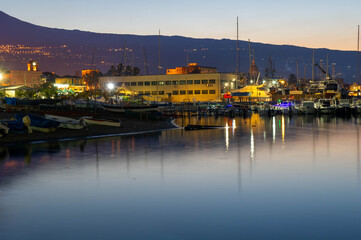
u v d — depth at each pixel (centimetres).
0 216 1488
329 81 12144
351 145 3641
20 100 8031
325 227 1354
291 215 1487
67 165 2566
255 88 11762
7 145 3553
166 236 1280
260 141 3978
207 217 1470
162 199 1723
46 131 4303
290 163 2647
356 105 10112
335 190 1878
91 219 1449
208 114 9606
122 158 2862
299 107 9562
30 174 2270
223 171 2361
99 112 7975
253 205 1622
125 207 1603
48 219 1449
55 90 11106
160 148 3422
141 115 6662
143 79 16238
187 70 19725
